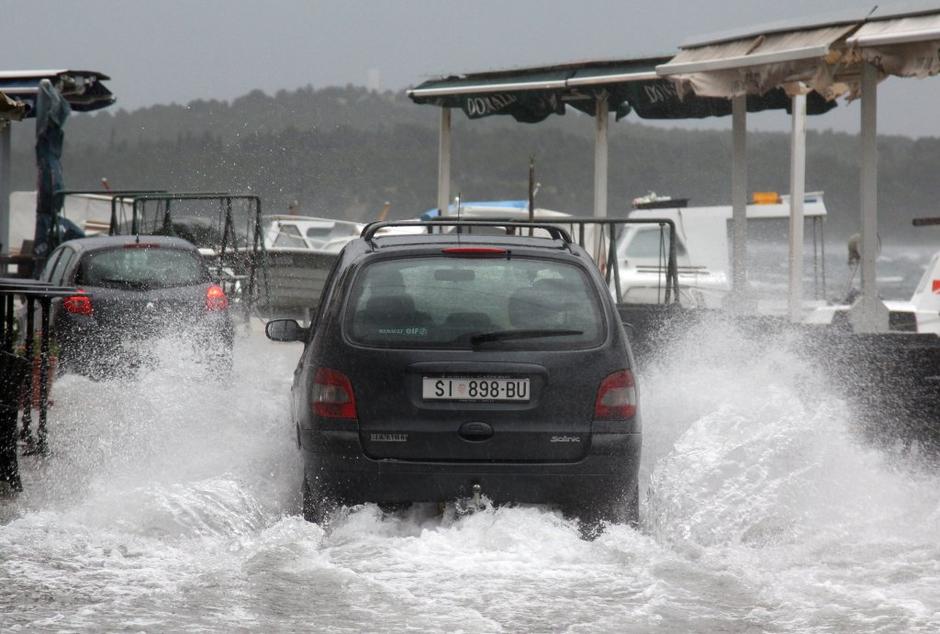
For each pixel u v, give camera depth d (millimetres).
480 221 25766
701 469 24984
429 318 22172
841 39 38781
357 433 21641
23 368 27188
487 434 21625
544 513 21984
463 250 22969
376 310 22281
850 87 46656
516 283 22719
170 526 22609
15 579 18984
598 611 17531
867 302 40125
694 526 23094
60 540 21594
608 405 22000
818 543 22281
